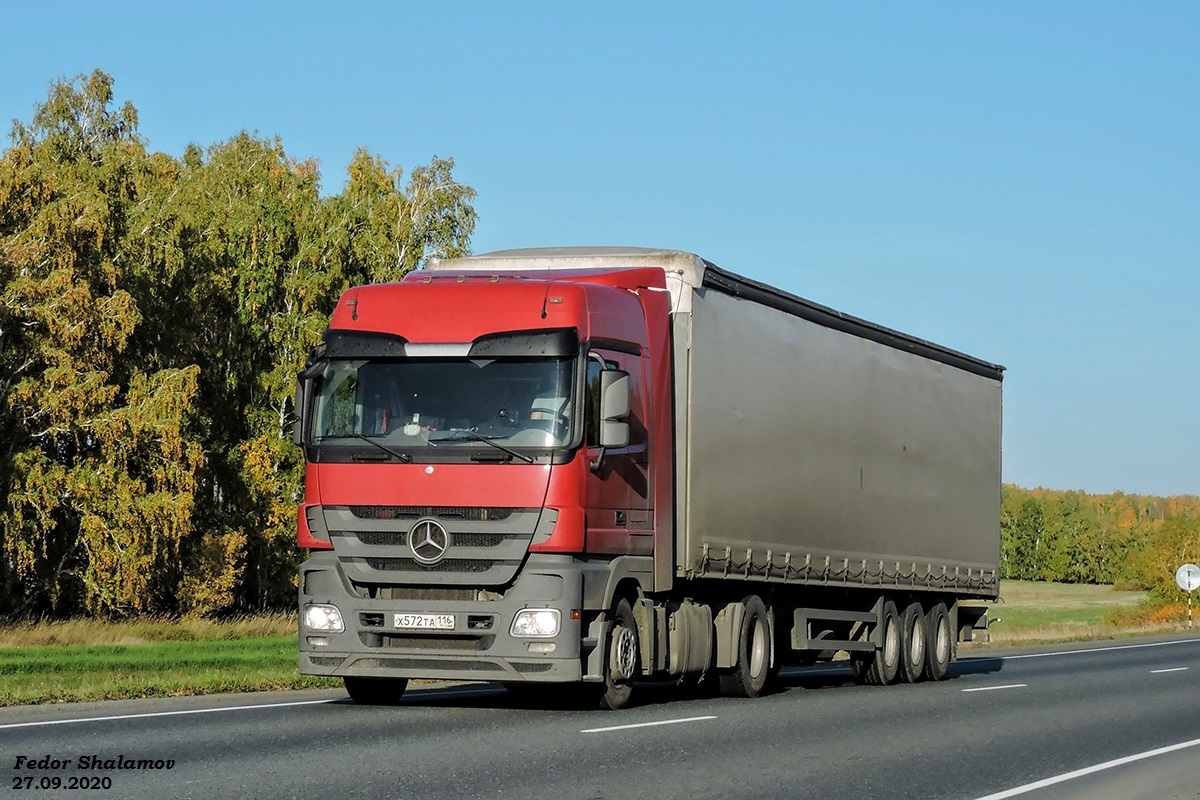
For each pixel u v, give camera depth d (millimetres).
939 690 23891
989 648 46906
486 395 16766
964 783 12258
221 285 61438
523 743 13641
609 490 17141
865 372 24391
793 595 22844
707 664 19625
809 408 22344
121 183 58469
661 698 20250
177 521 50375
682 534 18766
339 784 10781
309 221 63875
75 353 51094
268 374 62219
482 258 19828
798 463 21938
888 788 11766
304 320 62531
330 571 16859
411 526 16641
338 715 15977
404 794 10406
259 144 75812
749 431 20453
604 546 17000
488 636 16484
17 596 51469
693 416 18938
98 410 51500
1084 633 58219
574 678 16406
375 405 16984
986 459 29875
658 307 18625
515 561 16438
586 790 10922
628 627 17609
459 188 67062
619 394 16656
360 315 17312
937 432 27344
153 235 59031
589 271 18562
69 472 49969
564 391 16656
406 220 65375
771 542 21062
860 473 24078
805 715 17875
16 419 50594
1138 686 25734
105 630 36781
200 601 54344
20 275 50938
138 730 14023
